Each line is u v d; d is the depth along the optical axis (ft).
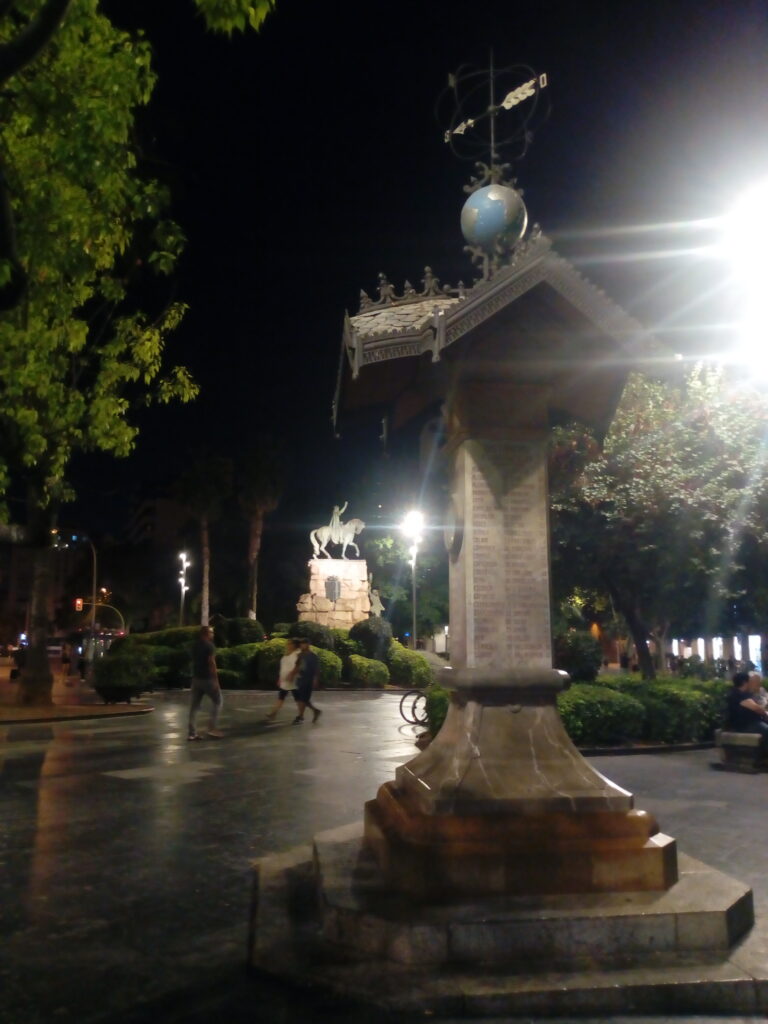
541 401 19.44
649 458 47.62
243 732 51.88
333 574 123.75
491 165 20.75
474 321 17.78
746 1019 13.01
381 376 20.84
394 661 102.47
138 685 71.82
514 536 18.84
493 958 14.17
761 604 56.03
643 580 51.47
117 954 15.47
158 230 29.86
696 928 14.69
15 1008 13.28
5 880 20.10
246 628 108.47
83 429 46.01
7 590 382.42
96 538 251.19
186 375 52.21
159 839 24.00
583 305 18.02
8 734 50.98
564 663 55.31
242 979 14.26
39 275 33.40
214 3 18.21
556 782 16.90
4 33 20.85
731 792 31.78
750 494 46.88
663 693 47.78
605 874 15.80
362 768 36.99
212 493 148.97
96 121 24.27
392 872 16.25
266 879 19.24
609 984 13.30
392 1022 12.71
